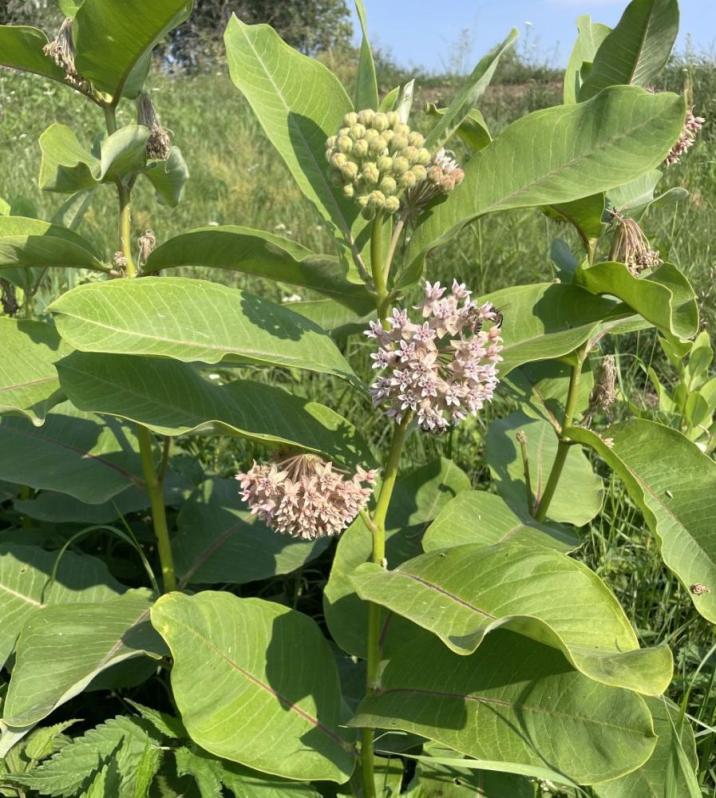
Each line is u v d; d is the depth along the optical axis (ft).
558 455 8.75
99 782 6.24
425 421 6.12
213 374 14.37
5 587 8.28
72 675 6.89
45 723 8.28
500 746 5.98
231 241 7.21
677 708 7.30
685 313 7.22
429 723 6.29
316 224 23.57
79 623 7.55
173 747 6.93
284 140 7.38
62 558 8.69
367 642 7.57
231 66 7.39
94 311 6.27
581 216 7.91
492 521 8.39
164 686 8.32
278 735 6.54
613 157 6.51
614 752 5.64
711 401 11.18
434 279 18.43
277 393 7.44
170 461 11.53
